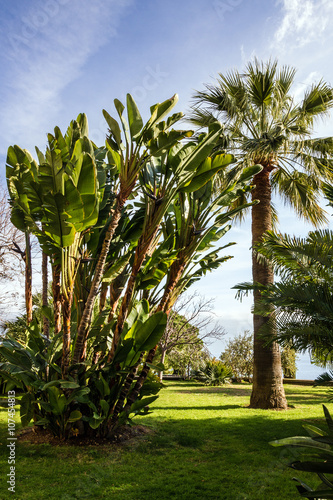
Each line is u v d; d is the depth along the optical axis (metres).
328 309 6.51
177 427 7.80
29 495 4.20
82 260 6.23
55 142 5.03
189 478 4.90
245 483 4.74
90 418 6.02
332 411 9.96
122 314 6.39
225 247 7.19
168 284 6.59
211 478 4.94
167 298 6.57
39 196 5.28
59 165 4.97
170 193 6.05
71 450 5.87
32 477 4.77
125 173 5.71
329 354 7.24
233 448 6.36
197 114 11.55
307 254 6.70
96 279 6.10
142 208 7.59
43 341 6.71
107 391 6.21
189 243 6.59
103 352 7.24
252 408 10.51
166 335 15.59
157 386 7.11
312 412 9.83
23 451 5.79
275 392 10.55
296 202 12.55
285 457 5.77
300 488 2.37
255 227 11.52
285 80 11.76
